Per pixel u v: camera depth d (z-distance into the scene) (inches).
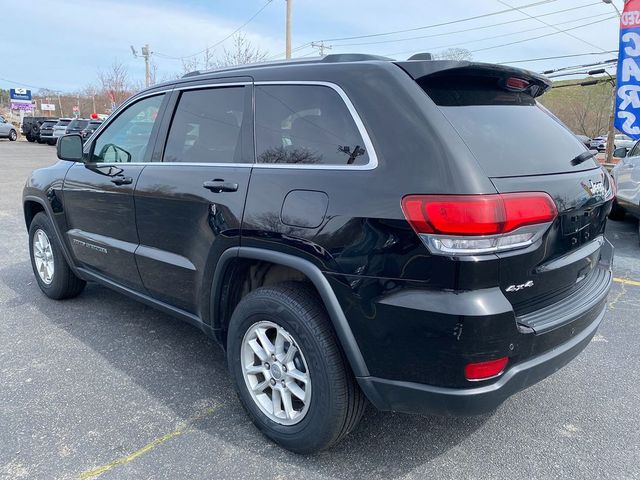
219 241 110.3
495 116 97.9
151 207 130.0
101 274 159.3
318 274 92.2
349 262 88.0
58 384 128.9
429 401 85.6
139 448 104.3
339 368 94.1
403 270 83.0
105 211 147.9
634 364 143.8
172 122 132.0
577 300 100.0
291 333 98.6
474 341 79.8
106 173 147.2
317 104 100.0
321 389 95.1
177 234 123.7
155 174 129.4
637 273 234.1
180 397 124.2
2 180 545.0
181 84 132.6
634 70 396.8
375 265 85.4
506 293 84.0
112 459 100.7
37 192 178.2
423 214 80.7
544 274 90.7
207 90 124.7
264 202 101.4
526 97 113.7
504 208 80.4
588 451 105.3
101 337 157.3
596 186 105.5
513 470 99.5
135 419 114.5
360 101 93.1
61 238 171.2
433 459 102.7
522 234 83.7
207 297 117.3
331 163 94.7
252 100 112.7
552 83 113.8
